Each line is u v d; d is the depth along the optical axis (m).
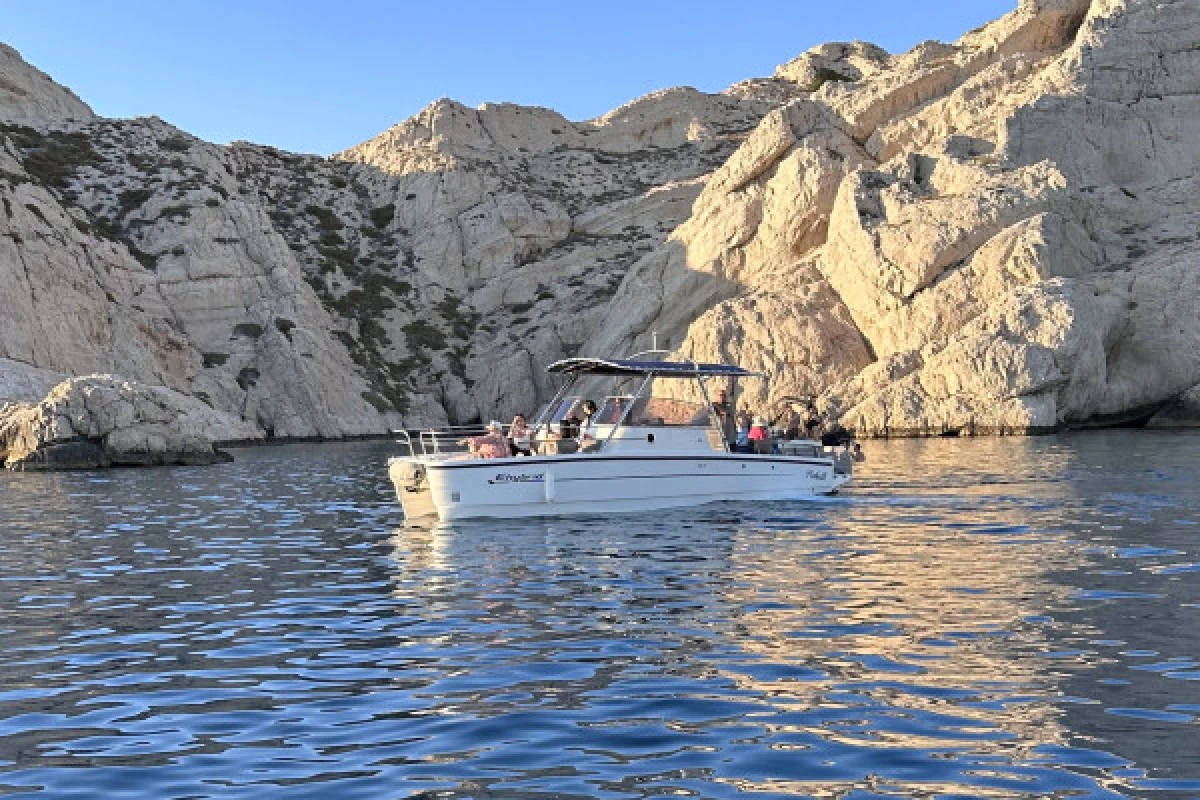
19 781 6.95
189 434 45.28
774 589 12.91
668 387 24.73
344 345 81.94
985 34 76.81
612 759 7.11
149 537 19.83
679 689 8.70
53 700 8.85
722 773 6.79
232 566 16.05
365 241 96.56
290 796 6.58
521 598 12.87
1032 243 53.00
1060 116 62.72
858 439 49.16
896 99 73.00
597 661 9.69
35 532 20.83
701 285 74.38
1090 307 50.88
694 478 21.92
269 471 39.78
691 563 15.04
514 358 81.75
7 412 45.19
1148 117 63.56
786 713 7.98
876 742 7.29
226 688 9.14
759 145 74.50
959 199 57.31
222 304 75.56
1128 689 8.31
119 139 88.06
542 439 22.30
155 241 76.62
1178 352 51.66
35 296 62.50
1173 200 60.84
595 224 100.38
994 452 37.06
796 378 58.28
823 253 64.38
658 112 122.94
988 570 13.73
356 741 7.64
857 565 14.48
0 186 64.69
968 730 7.47
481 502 20.44
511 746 7.42
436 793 6.57
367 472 38.81
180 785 6.83
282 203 98.31
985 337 49.91
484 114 116.31
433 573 14.89
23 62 93.25
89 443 42.44
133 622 11.98
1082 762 6.79
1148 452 33.91
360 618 11.99
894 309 56.94
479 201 99.88
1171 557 14.30
